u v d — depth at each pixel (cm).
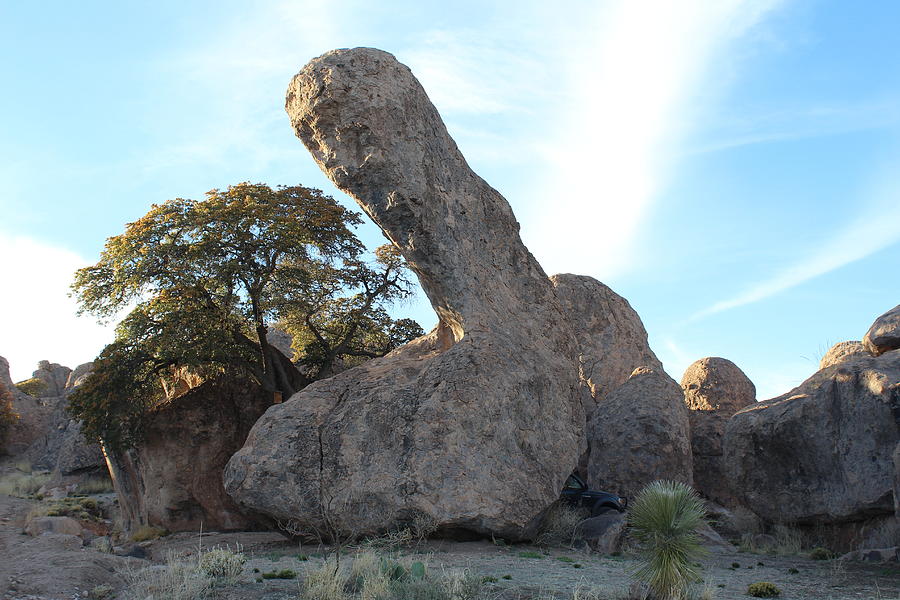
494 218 2069
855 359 1909
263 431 1692
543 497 1609
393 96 1786
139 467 2553
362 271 3041
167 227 2650
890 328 1920
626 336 3272
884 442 1684
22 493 3506
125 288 2641
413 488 1510
